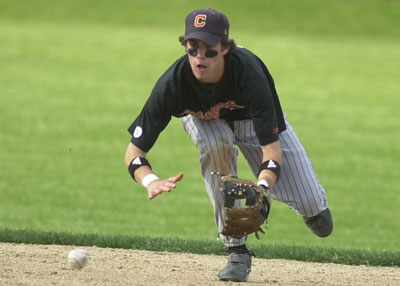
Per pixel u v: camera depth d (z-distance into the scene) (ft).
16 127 219.00
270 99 56.49
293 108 255.70
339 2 462.19
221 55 55.01
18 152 193.98
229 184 54.03
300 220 148.56
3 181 168.25
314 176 65.46
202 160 62.18
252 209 53.93
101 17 428.15
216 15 54.49
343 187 172.76
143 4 452.35
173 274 67.05
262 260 81.00
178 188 169.37
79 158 191.01
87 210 147.95
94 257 75.25
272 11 447.42
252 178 175.52
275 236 134.41
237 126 63.10
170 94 57.06
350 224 144.56
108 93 269.85
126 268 69.31
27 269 64.64
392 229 141.18
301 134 222.69
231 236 57.16
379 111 255.29
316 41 393.70
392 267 80.89
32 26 398.01
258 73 56.44
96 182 171.01
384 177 182.39
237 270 62.69
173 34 396.16
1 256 71.67
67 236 88.33
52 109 242.78
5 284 56.90
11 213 143.02
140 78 297.53
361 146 211.41
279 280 67.36
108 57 334.44
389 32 420.36
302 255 84.02
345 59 349.20
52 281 58.90
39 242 86.89
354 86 294.46
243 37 392.06
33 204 151.23
